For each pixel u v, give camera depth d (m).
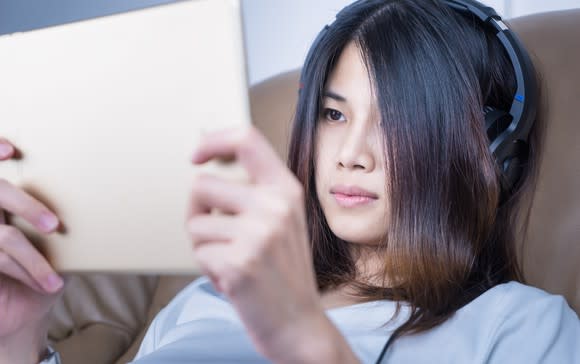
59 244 0.50
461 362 0.69
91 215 0.48
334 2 1.25
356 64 0.78
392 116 0.75
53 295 0.66
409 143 0.75
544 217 0.90
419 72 0.76
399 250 0.77
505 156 0.79
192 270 0.47
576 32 0.93
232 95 0.43
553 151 0.90
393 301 0.78
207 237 0.36
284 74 1.24
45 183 0.49
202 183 0.36
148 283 1.38
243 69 0.43
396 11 0.79
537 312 0.72
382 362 0.71
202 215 0.36
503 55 0.82
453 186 0.77
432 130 0.76
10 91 0.49
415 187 0.76
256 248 0.34
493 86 0.82
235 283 0.35
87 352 1.23
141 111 0.45
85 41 0.46
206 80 0.43
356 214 0.78
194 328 0.85
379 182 0.76
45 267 0.51
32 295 0.64
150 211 0.47
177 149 0.45
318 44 0.83
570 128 0.90
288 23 1.30
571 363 0.69
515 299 0.74
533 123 0.87
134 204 0.47
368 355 0.71
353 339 0.73
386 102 0.75
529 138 0.87
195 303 0.92
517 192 0.84
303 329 0.37
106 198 0.48
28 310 0.64
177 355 0.78
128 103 0.45
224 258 0.35
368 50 0.77
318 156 0.82
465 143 0.77
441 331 0.72
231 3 0.43
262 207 0.35
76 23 0.47
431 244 0.76
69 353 1.22
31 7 1.54
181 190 0.45
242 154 0.36
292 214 0.35
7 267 0.56
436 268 0.76
